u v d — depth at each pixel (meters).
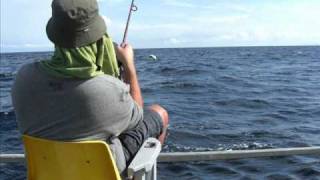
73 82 1.65
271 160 6.03
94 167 1.62
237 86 18.17
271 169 5.73
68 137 1.66
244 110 11.61
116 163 1.70
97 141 1.59
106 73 1.72
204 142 7.73
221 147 7.41
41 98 1.68
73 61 1.65
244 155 2.88
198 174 5.54
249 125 9.31
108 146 1.61
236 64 35.78
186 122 9.59
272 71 27.53
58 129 1.67
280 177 5.48
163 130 2.06
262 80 21.12
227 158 2.86
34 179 1.76
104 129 1.66
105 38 1.70
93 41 1.64
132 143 1.81
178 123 9.45
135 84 1.88
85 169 1.63
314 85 18.81
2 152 7.49
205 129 8.80
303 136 8.28
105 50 1.69
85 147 1.61
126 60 1.87
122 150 1.75
